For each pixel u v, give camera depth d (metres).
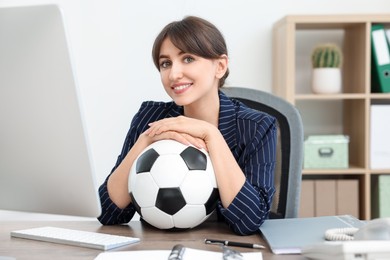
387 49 2.50
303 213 2.49
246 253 0.88
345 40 2.79
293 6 2.76
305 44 2.80
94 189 0.89
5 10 0.80
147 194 1.04
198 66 1.16
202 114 1.29
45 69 0.81
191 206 1.04
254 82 2.77
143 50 2.75
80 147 0.85
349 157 2.74
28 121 0.85
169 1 2.74
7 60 0.82
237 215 1.07
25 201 0.94
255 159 1.25
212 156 1.10
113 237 1.00
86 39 2.73
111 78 2.75
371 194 2.64
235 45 2.76
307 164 2.49
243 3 2.75
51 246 0.97
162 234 1.07
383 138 2.48
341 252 0.73
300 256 0.88
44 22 0.79
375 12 2.78
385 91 2.51
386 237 0.83
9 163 0.90
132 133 1.41
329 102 2.81
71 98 0.82
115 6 2.73
